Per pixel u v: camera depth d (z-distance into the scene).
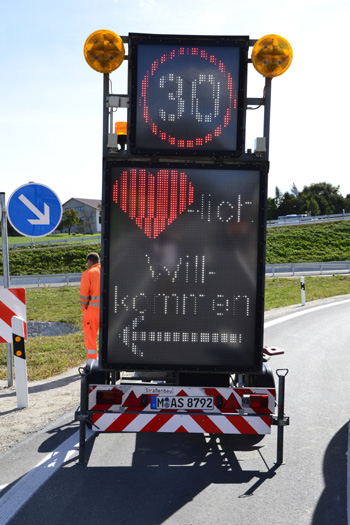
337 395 6.99
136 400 4.62
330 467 4.62
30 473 4.42
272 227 62.12
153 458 4.83
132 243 4.35
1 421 5.83
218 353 4.43
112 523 3.58
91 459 4.77
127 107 4.34
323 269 34.31
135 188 4.32
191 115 4.30
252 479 4.36
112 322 4.39
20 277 31.19
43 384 7.53
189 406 4.62
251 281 4.39
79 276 30.86
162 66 4.27
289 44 4.25
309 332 12.23
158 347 4.41
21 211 7.28
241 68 4.29
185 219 4.35
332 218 66.00
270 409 4.62
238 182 4.34
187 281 4.38
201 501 3.94
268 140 4.36
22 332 6.34
